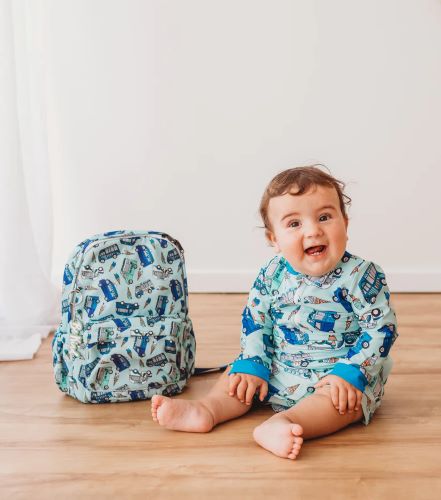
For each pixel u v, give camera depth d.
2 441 1.20
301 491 1.00
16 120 1.91
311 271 1.24
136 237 1.43
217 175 2.36
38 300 1.93
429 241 2.37
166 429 1.24
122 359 1.37
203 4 2.28
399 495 0.98
